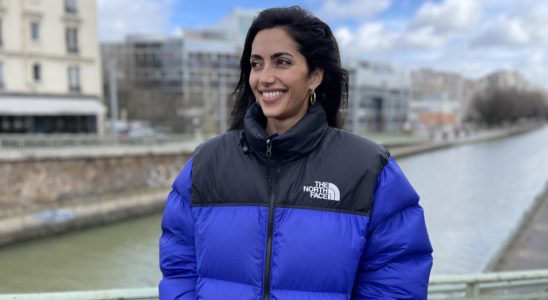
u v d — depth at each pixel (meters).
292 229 1.52
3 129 28.00
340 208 1.55
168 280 1.74
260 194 1.59
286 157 1.62
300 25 1.64
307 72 1.67
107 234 19.20
